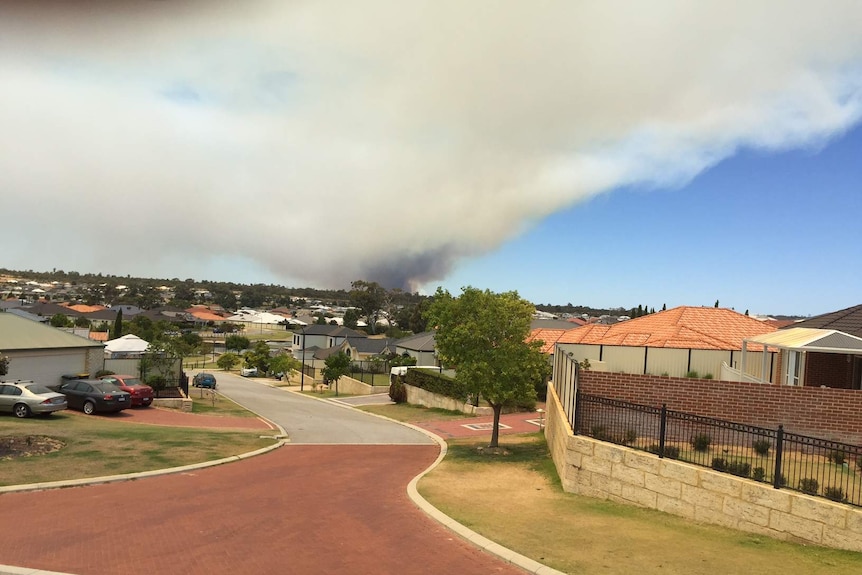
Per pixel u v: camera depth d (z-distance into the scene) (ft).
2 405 70.13
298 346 315.99
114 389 83.87
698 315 105.19
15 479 40.98
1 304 358.43
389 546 29.73
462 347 63.67
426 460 61.00
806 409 44.37
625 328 107.76
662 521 34.50
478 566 27.02
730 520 33.14
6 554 26.94
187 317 469.16
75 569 25.36
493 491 43.09
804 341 54.08
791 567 26.50
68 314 346.54
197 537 30.37
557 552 28.40
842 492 31.63
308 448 67.82
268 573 25.50
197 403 112.88
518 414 100.53
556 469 51.62
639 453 38.42
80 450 52.08
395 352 252.42
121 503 36.81
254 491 42.19
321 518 34.86
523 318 64.34
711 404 46.21
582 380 48.70
